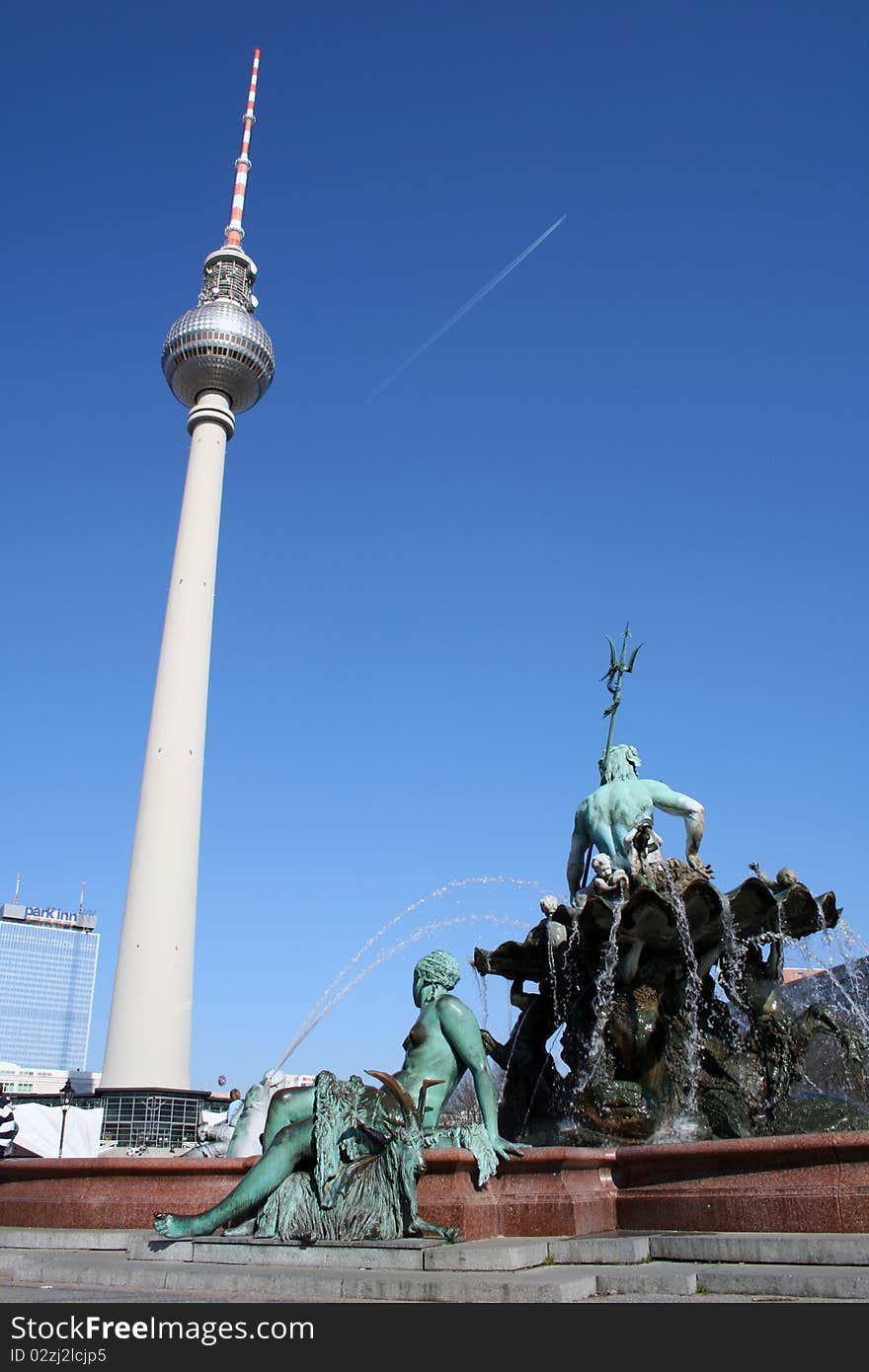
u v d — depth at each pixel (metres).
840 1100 15.65
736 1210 10.28
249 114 125.75
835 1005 16.64
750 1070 16.09
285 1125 9.95
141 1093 79.56
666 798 18.36
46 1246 11.35
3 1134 23.44
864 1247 8.17
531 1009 17.09
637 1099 15.46
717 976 16.84
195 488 103.31
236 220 120.38
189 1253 9.08
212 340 107.81
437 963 11.59
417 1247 8.48
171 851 88.19
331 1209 9.20
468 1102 14.82
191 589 97.50
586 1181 11.06
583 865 18.69
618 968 16.03
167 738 91.62
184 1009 85.31
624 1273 7.93
